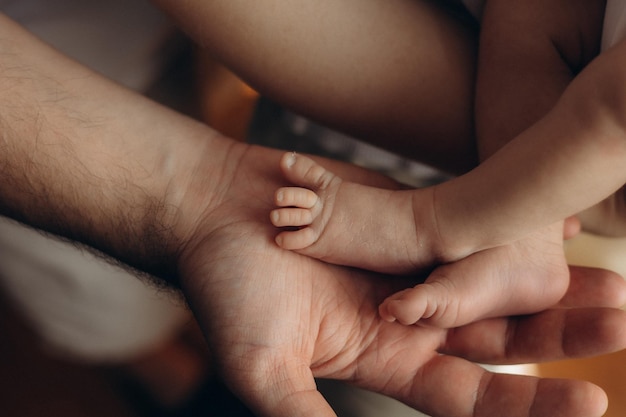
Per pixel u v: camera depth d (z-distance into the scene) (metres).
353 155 0.58
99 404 0.57
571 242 0.54
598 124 0.37
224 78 0.62
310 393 0.41
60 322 0.56
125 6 0.55
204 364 0.59
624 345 0.41
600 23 0.44
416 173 0.58
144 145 0.45
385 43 0.46
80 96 0.46
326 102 0.47
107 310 0.55
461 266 0.43
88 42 0.54
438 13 0.48
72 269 0.52
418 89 0.47
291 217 0.42
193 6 0.46
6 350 0.57
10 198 0.46
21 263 0.53
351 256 0.43
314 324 0.42
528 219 0.40
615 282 0.46
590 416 0.39
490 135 0.44
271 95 0.49
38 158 0.45
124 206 0.45
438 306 0.41
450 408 0.41
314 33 0.46
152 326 0.57
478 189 0.41
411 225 0.42
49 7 0.54
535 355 0.43
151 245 0.45
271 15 0.45
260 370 0.41
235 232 0.43
